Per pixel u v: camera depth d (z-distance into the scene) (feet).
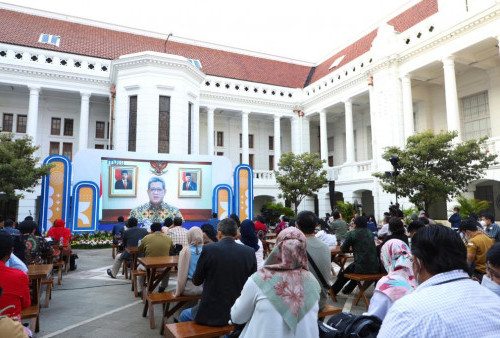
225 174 63.46
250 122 108.06
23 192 74.18
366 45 95.14
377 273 21.07
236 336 10.11
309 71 119.55
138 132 71.20
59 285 28.14
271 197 102.47
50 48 81.82
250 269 12.84
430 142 43.14
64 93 85.40
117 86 74.79
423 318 4.73
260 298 8.13
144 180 58.18
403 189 44.80
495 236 27.27
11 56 75.51
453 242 5.41
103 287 27.45
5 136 53.72
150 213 57.67
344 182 82.74
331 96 91.04
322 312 13.50
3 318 7.75
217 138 104.32
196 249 16.79
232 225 13.12
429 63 65.92
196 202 61.05
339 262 27.45
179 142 73.41
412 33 69.51
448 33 61.26
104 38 94.38
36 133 77.77
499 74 66.59
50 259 27.71
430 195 42.34
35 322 17.08
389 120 71.97
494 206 66.85
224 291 12.41
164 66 73.41
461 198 49.70
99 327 18.19
